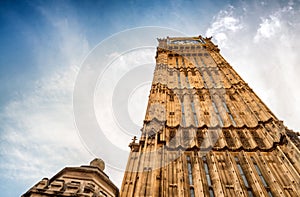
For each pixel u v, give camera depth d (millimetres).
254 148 19562
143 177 15641
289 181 16125
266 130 21516
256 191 15531
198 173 17031
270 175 16734
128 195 14305
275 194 15297
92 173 10680
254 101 26594
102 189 10406
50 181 10570
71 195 8852
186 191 15508
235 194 15578
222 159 18891
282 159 17875
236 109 26672
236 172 17188
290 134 19203
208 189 15945
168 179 16625
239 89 30547
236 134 21891
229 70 36781
